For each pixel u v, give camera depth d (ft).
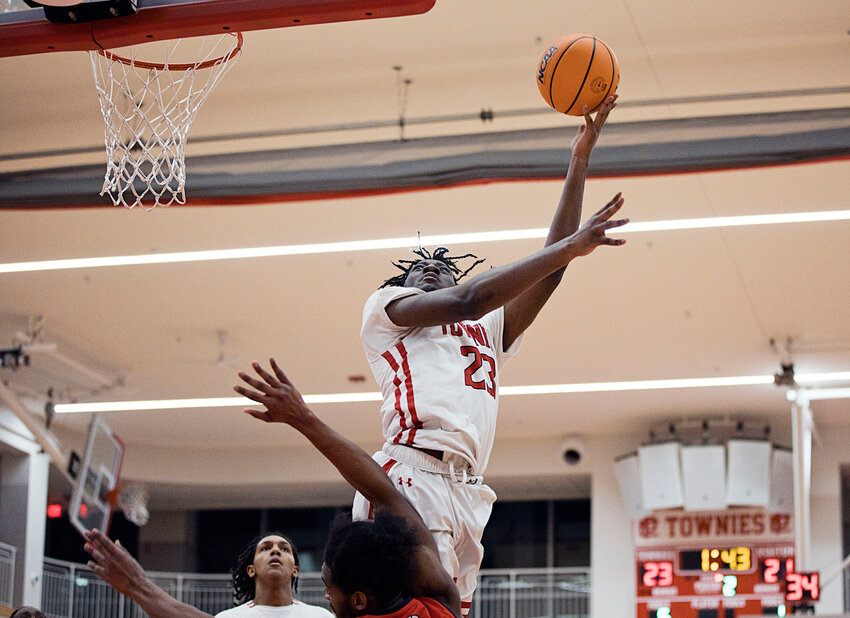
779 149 27.32
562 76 14.05
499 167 28.66
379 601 9.54
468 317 11.09
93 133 32.81
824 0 27.02
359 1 17.15
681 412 56.03
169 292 43.14
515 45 29.19
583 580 58.95
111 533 65.82
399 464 11.49
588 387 53.11
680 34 28.50
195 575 61.93
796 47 28.76
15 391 51.34
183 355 49.16
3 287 42.75
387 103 31.55
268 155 29.58
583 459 59.21
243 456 62.44
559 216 12.63
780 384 46.96
